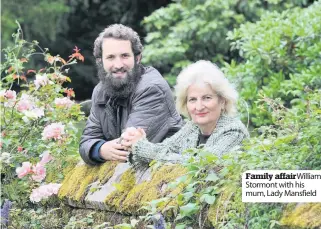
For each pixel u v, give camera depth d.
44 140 7.28
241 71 9.85
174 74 15.09
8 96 7.23
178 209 5.22
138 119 6.59
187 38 14.87
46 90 7.59
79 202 6.36
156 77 6.77
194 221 5.14
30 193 7.06
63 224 6.61
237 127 5.77
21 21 18.77
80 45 20.11
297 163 4.99
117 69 6.72
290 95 9.52
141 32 19.94
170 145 5.99
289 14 10.48
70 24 20.02
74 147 7.58
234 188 4.99
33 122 7.43
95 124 6.84
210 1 14.51
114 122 6.80
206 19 14.72
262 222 4.72
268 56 9.69
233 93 5.90
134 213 5.70
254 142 5.27
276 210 4.71
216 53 15.04
